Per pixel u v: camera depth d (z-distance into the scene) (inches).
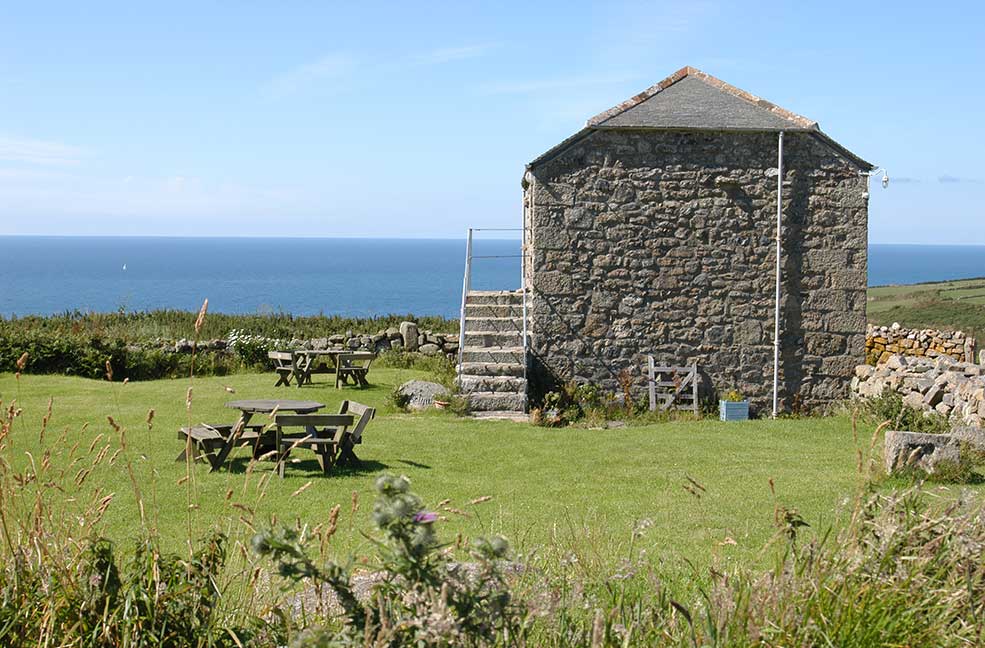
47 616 146.7
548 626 154.7
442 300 4045.3
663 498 374.9
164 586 161.6
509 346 697.6
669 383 678.5
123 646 142.9
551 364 682.2
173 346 816.9
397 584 134.8
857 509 172.4
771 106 680.4
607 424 615.2
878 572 157.6
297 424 410.0
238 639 150.3
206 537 182.1
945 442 403.9
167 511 337.4
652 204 676.7
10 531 179.0
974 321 1443.2
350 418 418.3
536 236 674.8
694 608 166.2
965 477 394.0
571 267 677.3
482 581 135.0
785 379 687.1
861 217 679.7
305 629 140.6
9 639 146.7
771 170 677.3
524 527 314.3
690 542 295.4
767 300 682.2
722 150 676.1
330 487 389.7
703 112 676.7
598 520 325.7
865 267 681.0
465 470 439.2
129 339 816.3
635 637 152.5
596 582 181.6
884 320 1540.4
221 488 377.7
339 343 873.5
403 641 128.3
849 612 148.3
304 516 335.9
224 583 182.4
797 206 679.7
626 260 678.5
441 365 802.2
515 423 586.9
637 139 673.0
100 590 154.0
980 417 503.2
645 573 218.5
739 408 655.8
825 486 396.2
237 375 783.1
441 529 312.0
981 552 161.3
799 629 143.9
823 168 678.5
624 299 680.4
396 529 126.9
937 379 580.1
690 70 696.4
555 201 673.6
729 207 679.1
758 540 297.3
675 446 510.9
